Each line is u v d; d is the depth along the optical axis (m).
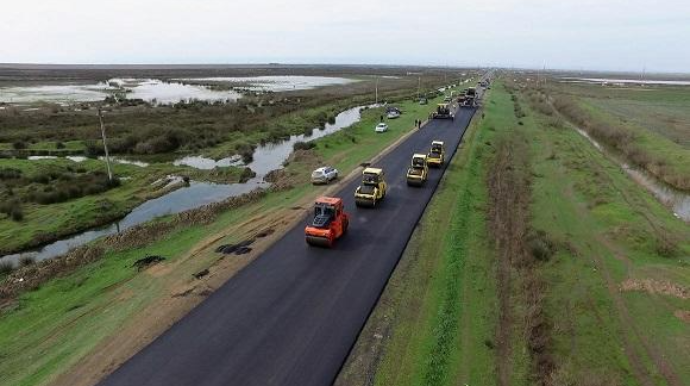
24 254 28.89
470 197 36.00
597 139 70.31
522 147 57.72
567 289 23.42
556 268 25.73
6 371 15.77
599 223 32.91
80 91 157.50
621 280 24.44
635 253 27.88
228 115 89.44
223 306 19.31
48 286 22.81
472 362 16.45
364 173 33.22
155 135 63.53
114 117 84.50
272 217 30.88
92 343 16.92
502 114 85.31
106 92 153.00
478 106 93.31
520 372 16.41
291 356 16.06
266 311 18.94
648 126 78.38
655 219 33.94
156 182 44.91
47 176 44.25
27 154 55.81
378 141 59.78
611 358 18.05
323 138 62.72
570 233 31.05
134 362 15.73
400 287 21.12
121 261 25.33
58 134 65.88
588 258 27.11
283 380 14.89
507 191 38.97
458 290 21.36
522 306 20.98
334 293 20.39
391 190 36.62
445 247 25.70
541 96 130.00
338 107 106.56
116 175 46.97
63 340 17.52
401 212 31.27
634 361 17.91
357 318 18.45
